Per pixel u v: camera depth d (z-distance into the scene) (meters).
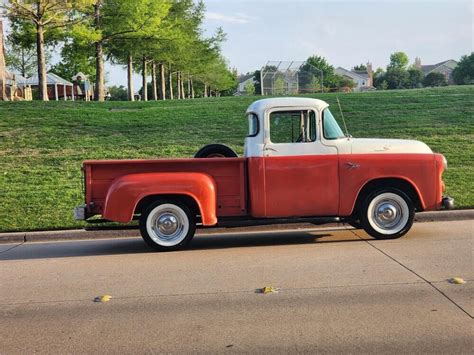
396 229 8.62
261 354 4.36
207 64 47.75
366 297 5.68
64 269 7.61
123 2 28.47
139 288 6.39
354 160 8.41
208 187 8.24
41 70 27.08
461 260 7.14
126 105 25.30
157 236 8.51
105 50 34.75
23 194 12.94
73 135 18.86
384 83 97.75
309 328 4.87
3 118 21.02
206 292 6.10
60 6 25.94
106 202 8.20
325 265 7.12
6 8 24.83
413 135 17.56
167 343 4.65
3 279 7.16
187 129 19.59
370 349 4.38
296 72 39.41
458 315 5.08
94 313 5.52
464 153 15.36
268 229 10.41
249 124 8.81
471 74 82.56
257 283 6.39
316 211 8.45
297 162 8.38
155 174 8.29
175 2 36.19
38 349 4.63
